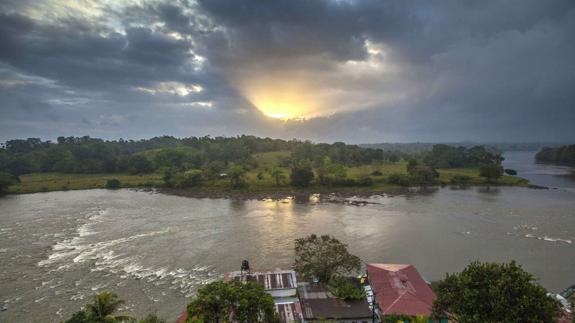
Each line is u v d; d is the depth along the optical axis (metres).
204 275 56.66
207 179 163.50
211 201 125.81
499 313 27.12
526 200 120.62
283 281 45.53
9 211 105.81
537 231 81.06
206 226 87.44
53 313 45.09
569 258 63.44
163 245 71.88
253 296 32.72
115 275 56.75
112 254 66.56
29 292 50.88
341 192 142.50
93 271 58.38
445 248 69.12
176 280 54.78
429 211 104.62
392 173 165.38
